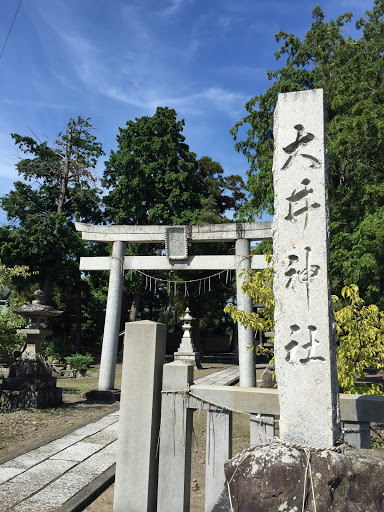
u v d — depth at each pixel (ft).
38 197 81.20
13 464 17.17
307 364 9.03
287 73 63.46
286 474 8.00
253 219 65.57
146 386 11.09
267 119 65.72
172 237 39.37
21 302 69.36
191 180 84.99
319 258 9.41
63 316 93.61
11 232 72.64
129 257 40.57
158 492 10.57
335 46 55.83
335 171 41.88
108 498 14.23
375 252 30.25
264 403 10.18
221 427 10.50
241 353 36.96
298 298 9.38
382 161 33.83
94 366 68.39
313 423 8.72
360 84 35.45
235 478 8.38
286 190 9.99
